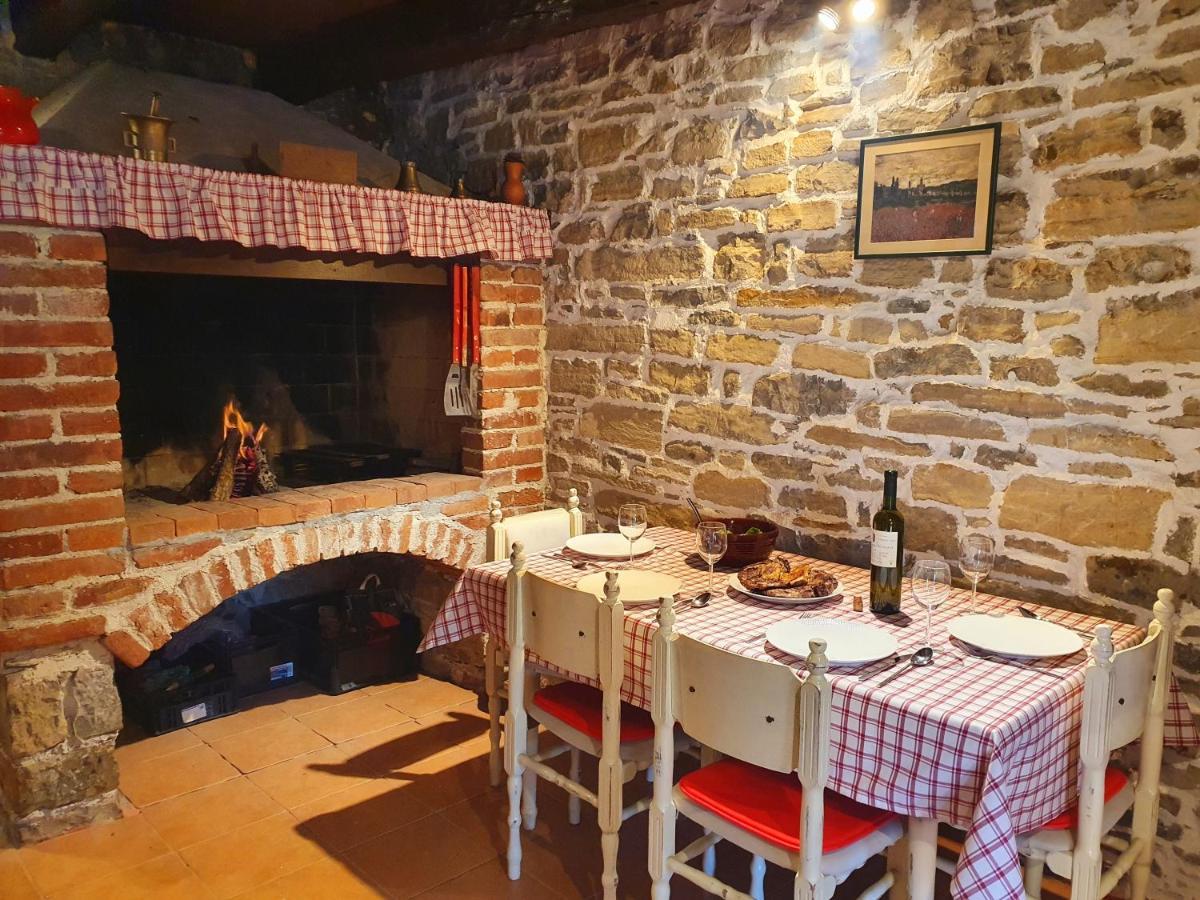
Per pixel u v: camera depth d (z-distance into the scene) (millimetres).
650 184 3227
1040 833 1854
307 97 3924
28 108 2445
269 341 3965
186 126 3062
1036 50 2307
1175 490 2186
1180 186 2119
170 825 2715
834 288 2770
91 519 2619
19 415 2461
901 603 2338
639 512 2609
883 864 2566
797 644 1972
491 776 2957
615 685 2096
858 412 2752
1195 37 2068
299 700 3631
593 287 3475
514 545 2322
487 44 3275
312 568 4230
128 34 3613
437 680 3840
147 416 3623
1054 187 2309
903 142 2555
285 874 2475
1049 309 2346
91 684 2676
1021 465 2434
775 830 1831
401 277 3342
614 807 2158
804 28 2754
